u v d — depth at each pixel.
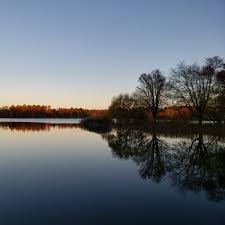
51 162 23.97
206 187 16.81
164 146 33.75
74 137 45.25
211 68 50.97
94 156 26.94
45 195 15.09
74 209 13.12
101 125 80.00
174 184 17.34
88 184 17.20
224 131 47.94
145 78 69.44
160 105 68.81
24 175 19.39
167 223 11.66
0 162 23.94
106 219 12.01
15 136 47.22
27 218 12.09
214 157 26.50
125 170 21.09
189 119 62.06
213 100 51.41
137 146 33.91
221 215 12.52
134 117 80.81
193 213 12.74
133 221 11.84
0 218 12.09
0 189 16.16
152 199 14.58
